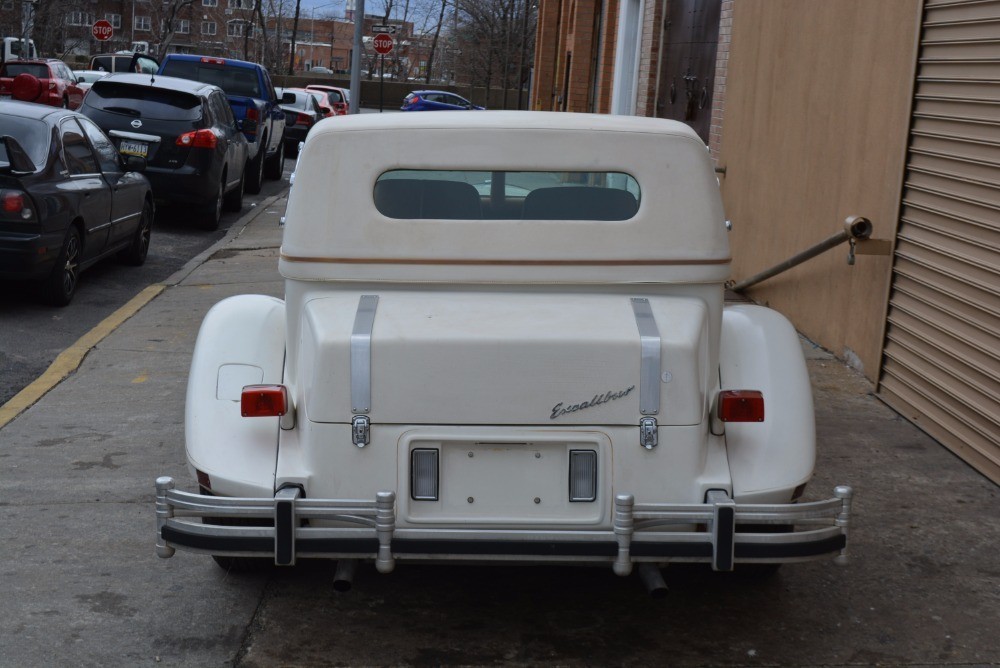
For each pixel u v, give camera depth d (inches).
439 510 139.3
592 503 139.4
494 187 157.6
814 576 177.9
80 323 347.9
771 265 359.9
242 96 794.8
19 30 2401.6
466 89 2321.6
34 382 279.7
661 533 134.3
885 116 277.7
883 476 221.6
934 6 253.4
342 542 134.2
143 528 192.2
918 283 254.7
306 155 152.3
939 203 246.1
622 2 644.7
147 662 147.9
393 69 2893.7
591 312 146.4
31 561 177.6
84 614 160.6
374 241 152.3
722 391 143.6
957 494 212.8
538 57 1127.0
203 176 550.9
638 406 138.3
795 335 163.3
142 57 789.9
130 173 441.7
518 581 174.7
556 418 138.0
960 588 174.1
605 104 733.9
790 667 149.6
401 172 156.6
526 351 137.3
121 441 237.5
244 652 151.2
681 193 153.6
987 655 153.7
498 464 139.2
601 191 157.9
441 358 137.3
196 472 146.4
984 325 223.0
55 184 352.5
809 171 328.5
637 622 162.1
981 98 229.3
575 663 149.9
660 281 153.7
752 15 386.3
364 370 137.3
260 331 164.9
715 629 160.2
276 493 138.3
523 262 152.9
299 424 146.2
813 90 328.2
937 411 243.4
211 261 472.1
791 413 151.3
